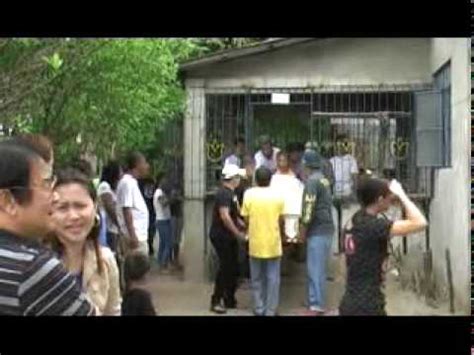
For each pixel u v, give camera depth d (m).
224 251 10.87
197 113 13.77
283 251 12.18
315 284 10.70
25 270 2.83
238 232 10.88
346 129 13.63
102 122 10.91
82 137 11.58
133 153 10.07
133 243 9.77
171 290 12.38
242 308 11.05
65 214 4.10
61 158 10.36
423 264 12.06
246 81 13.70
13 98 8.08
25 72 8.05
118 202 9.79
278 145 13.82
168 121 14.12
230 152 13.71
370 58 13.54
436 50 12.85
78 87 9.78
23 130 8.97
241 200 12.21
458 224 10.96
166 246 14.49
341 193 13.34
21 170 2.96
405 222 6.38
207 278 13.52
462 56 10.88
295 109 13.86
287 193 11.39
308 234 10.77
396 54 13.48
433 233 12.91
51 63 7.55
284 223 11.16
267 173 10.63
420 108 12.49
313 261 10.72
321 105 13.67
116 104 10.42
